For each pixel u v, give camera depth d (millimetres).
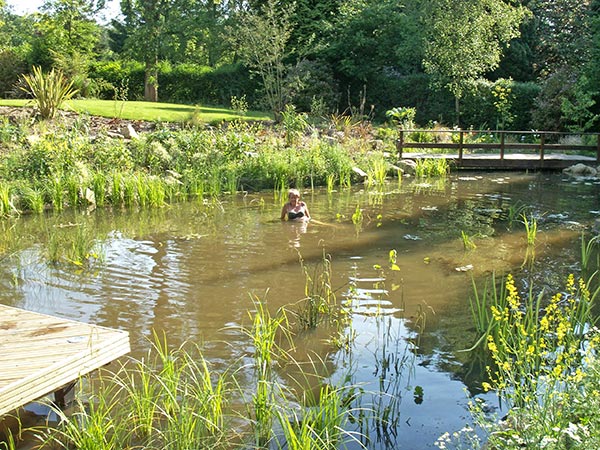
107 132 15836
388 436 4234
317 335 5855
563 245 9047
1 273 7715
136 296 6832
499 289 7098
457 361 5344
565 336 5219
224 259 8289
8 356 4371
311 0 29031
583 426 3438
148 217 11188
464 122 25125
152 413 4191
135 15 32344
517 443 3568
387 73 27828
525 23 27125
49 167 12953
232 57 34219
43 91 17047
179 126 18000
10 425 4371
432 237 9570
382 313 6402
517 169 17906
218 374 5031
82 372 4434
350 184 15055
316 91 25906
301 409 4266
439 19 23000
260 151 15477
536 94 24375
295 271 7746
